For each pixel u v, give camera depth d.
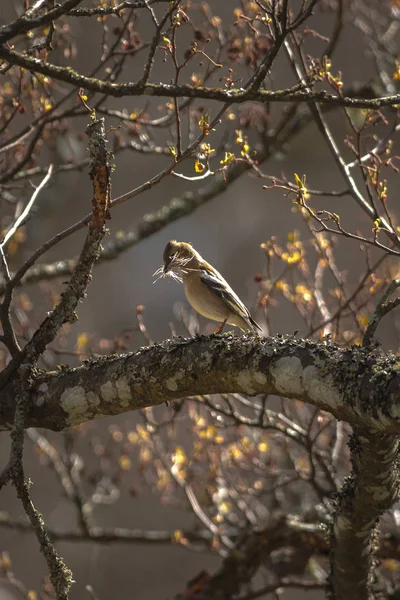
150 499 23.05
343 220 26.61
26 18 7.16
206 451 11.24
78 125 15.73
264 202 28.03
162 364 7.03
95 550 14.97
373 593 9.16
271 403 15.04
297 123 13.73
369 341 7.18
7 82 11.40
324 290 17.77
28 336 12.66
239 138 9.07
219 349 6.79
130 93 7.43
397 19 14.57
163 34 7.58
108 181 7.17
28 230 16.03
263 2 9.37
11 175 10.56
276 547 11.27
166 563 23.52
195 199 13.64
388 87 13.24
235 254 27.95
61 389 7.56
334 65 23.97
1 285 11.58
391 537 10.96
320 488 10.67
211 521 11.95
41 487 22.86
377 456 6.62
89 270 7.65
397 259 12.12
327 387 6.08
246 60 10.38
